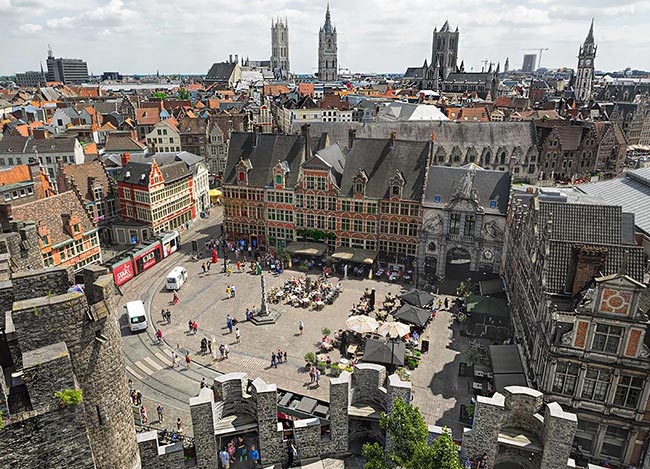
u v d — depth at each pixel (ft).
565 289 126.41
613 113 598.34
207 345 172.14
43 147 369.09
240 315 196.34
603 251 120.26
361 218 240.94
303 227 256.11
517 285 171.94
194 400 87.81
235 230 275.18
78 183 270.05
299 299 204.95
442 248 224.53
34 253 108.88
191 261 254.47
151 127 532.32
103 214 278.46
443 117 517.55
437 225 223.10
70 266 77.92
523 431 92.84
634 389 110.83
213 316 195.72
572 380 115.65
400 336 154.30
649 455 111.86
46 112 645.51
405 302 193.16
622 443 116.06
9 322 66.64
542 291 127.24
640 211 191.52
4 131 464.24
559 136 412.36
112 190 283.79
